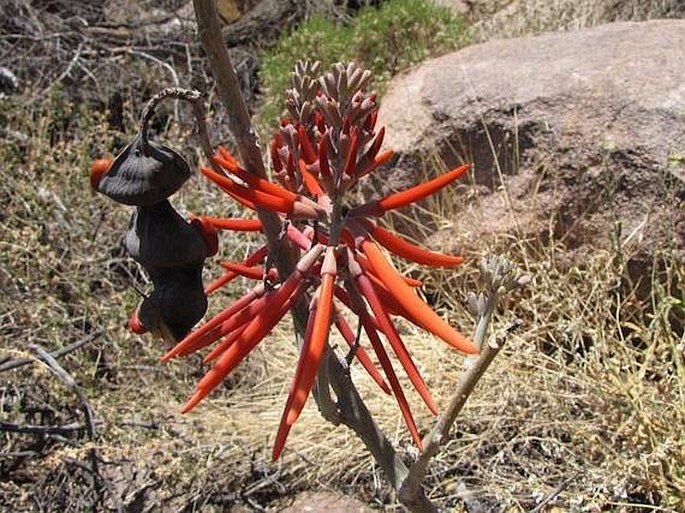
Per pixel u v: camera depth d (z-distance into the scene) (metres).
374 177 0.75
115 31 1.10
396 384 0.26
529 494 0.56
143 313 0.29
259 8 1.15
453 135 0.73
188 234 0.27
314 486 0.61
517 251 0.69
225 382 0.69
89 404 0.61
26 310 0.68
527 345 0.61
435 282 0.70
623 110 0.66
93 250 0.76
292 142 0.26
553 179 0.68
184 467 0.60
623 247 0.63
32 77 1.01
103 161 0.27
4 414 0.62
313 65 0.26
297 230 0.27
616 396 0.56
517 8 1.13
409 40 0.98
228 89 0.25
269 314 0.25
